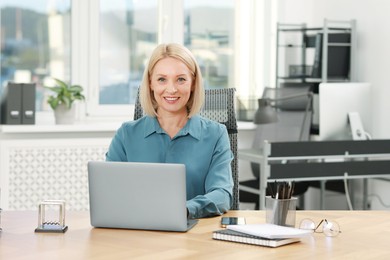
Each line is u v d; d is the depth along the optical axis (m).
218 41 5.89
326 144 4.77
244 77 5.97
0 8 5.18
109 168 2.53
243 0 5.93
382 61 5.43
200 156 2.93
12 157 5.00
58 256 2.18
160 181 2.49
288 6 5.97
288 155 4.68
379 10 5.44
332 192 5.77
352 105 5.12
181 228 2.50
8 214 2.86
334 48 5.55
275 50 5.99
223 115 3.26
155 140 2.95
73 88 5.21
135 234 2.47
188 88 2.86
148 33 5.64
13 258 2.16
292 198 2.57
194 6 5.79
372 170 4.95
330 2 5.82
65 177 5.12
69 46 5.40
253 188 5.17
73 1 5.36
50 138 5.17
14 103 4.98
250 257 2.17
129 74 5.60
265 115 4.98
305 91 5.48
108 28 5.51
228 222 2.60
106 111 5.51
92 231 2.53
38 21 5.29
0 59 5.21
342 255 2.22
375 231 2.58
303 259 2.16
